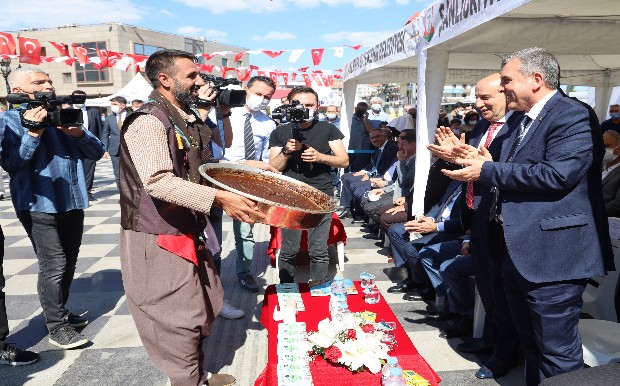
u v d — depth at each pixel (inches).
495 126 118.5
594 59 259.6
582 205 77.0
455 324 125.4
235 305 145.1
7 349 109.3
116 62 316.8
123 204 81.7
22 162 104.0
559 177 73.6
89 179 343.6
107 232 245.0
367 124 316.8
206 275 90.4
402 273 176.9
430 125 163.5
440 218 147.6
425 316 135.5
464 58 236.1
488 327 111.3
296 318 94.4
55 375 105.1
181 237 81.7
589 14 147.0
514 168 78.5
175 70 81.4
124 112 381.7
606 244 79.0
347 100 327.6
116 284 165.5
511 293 89.8
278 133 139.0
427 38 155.9
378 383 70.5
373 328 84.1
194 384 86.0
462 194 112.3
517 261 79.9
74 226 122.7
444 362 110.8
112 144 339.0
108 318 136.8
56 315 117.5
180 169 82.0
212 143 126.6
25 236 237.9
